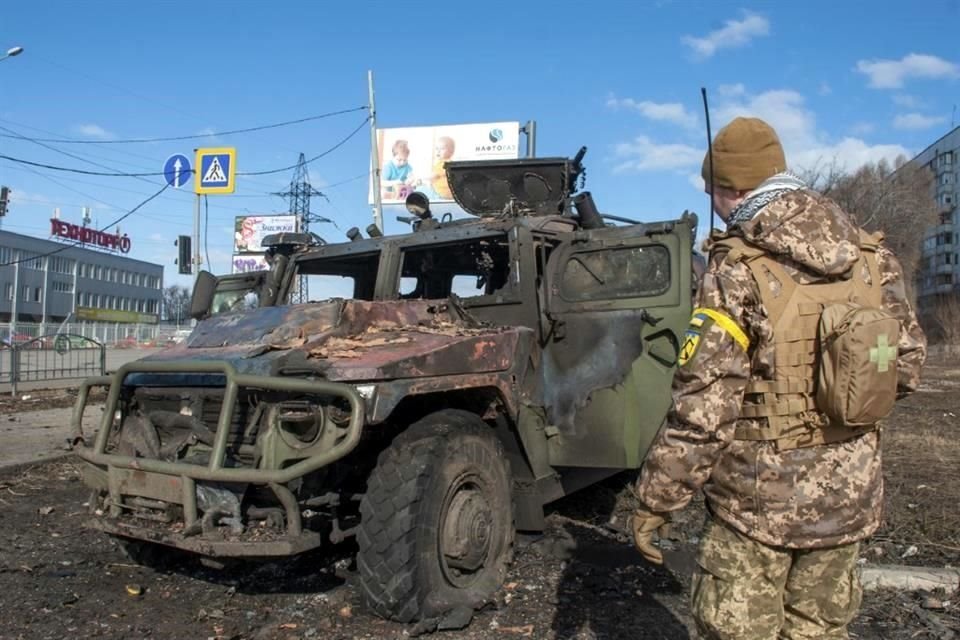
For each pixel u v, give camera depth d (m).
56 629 3.80
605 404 4.84
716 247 2.33
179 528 3.93
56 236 67.62
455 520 4.02
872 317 2.06
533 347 4.96
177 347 4.63
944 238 66.88
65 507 6.26
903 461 7.85
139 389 4.38
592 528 5.52
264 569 4.74
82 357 17.02
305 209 40.06
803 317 2.17
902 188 38.25
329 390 3.60
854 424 2.08
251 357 3.99
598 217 6.23
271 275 6.17
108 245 72.88
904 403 14.03
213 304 6.67
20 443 8.97
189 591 4.37
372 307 4.68
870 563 4.60
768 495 2.19
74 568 4.73
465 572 4.13
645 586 4.35
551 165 6.93
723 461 2.27
